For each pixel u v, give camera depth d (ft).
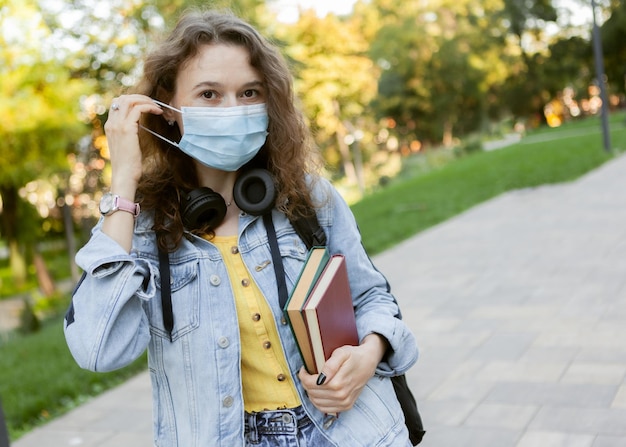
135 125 5.30
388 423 5.59
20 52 47.57
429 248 31.99
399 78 144.56
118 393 17.67
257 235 5.56
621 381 14.61
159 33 5.97
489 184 51.16
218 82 5.39
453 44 140.77
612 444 12.11
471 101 152.05
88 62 55.72
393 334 5.44
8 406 17.12
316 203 5.77
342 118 117.91
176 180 5.68
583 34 145.48
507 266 26.30
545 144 76.89
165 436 5.37
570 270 24.36
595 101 177.68
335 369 4.96
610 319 18.70
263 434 5.45
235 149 5.39
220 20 5.53
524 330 18.66
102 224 5.21
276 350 5.41
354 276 5.82
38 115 47.85
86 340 4.88
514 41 151.74
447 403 14.53
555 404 13.89
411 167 101.24
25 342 25.84
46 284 74.18
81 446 14.69
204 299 5.33
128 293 4.94
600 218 33.09
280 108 5.53
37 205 80.84
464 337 18.70
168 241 5.38
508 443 12.55
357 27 144.25
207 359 5.26
